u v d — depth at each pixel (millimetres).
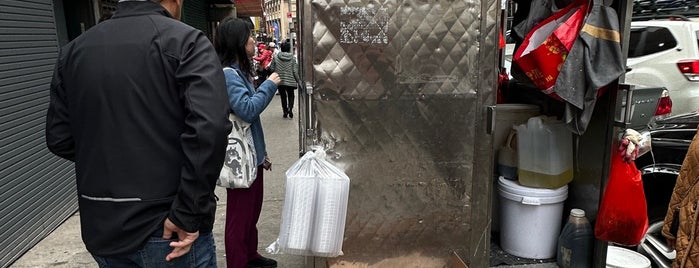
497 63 2166
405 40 2049
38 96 3461
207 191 1380
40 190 3422
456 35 2096
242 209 2607
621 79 2330
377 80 2055
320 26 1959
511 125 2789
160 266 1479
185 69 1370
